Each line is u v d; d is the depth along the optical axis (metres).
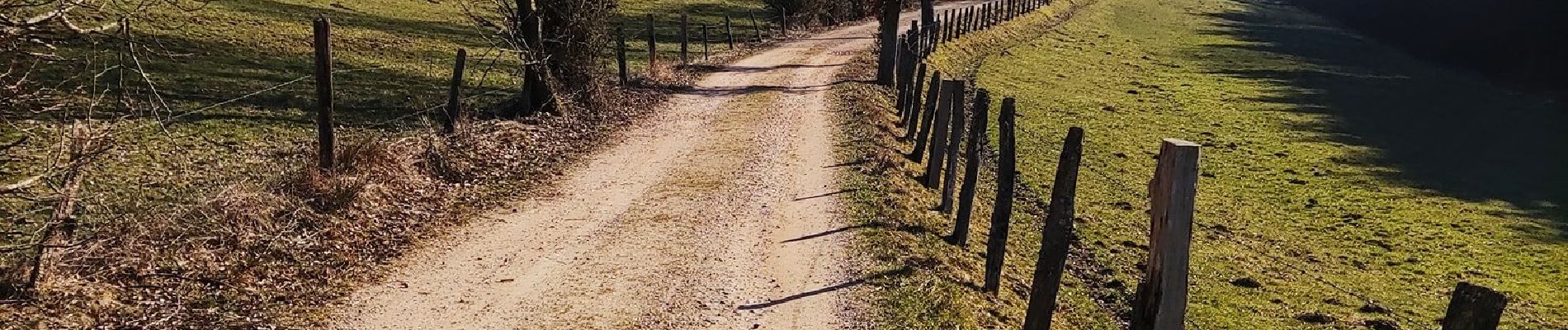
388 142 18.91
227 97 24.52
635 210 17.86
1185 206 7.52
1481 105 47.06
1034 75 45.59
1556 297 20.44
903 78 30.97
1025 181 26.05
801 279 14.19
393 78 30.23
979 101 17.27
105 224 13.48
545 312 12.70
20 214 13.63
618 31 32.56
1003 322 13.70
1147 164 30.86
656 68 34.56
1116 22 75.19
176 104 22.94
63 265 11.83
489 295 13.31
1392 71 57.84
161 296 12.02
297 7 42.31
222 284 12.62
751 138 24.67
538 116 24.73
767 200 18.66
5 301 10.96
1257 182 29.94
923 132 24.62
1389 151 35.66
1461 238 25.05
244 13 38.12
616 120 26.41
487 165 20.12
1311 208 27.31
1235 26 80.88
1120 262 19.94
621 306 12.93
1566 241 25.27
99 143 12.27
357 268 14.04
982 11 57.91
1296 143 36.12
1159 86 46.84
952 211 20.12
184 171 17.19
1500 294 7.05
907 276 14.24
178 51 29.22
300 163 17.22
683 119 27.27
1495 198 29.73
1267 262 21.55
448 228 16.39
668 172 20.92
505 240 15.86
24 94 10.84
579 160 21.91
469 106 25.67
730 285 13.86
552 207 17.98
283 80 27.81
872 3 61.28
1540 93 50.97
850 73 37.59
